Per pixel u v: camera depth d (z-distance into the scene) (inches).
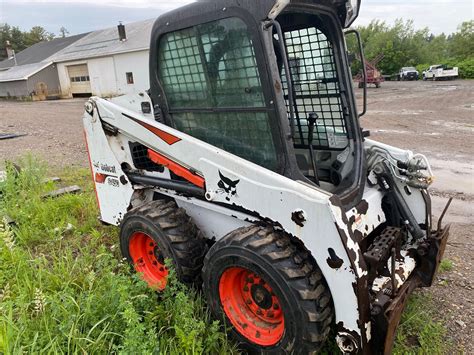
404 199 127.3
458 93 882.8
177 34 115.1
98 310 108.0
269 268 92.4
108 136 140.0
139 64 976.3
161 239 118.1
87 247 153.9
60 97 1203.2
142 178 133.7
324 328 90.3
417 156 124.4
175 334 103.0
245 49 101.1
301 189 91.5
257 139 108.6
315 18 116.7
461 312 125.0
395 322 92.1
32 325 103.6
